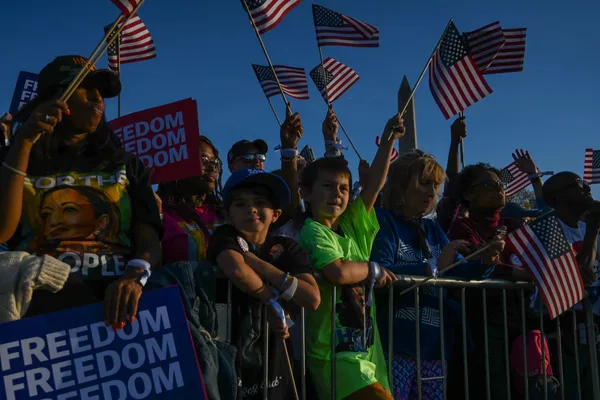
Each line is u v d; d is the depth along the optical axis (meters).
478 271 4.04
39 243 2.71
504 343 4.30
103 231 2.79
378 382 3.45
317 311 3.44
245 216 3.17
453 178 6.04
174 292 2.65
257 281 2.97
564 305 4.30
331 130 5.32
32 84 5.46
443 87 5.66
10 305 2.46
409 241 4.09
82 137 2.90
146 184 3.00
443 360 3.79
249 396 2.97
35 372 2.39
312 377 3.43
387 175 4.43
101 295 2.73
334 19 6.01
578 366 4.55
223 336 3.00
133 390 2.49
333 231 3.72
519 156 6.80
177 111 4.34
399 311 3.81
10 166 2.54
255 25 4.55
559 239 4.38
